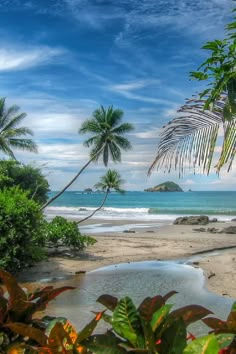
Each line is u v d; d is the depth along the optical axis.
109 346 1.72
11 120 36.56
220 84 3.37
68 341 1.79
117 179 33.28
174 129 4.50
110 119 33.12
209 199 124.06
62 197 146.38
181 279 14.59
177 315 1.92
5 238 13.67
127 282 14.28
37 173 29.22
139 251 21.28
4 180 23.81
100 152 32.72
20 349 1.87
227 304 10.98
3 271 2.03
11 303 2.05
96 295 12.16
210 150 4.31
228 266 16.66
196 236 29.11
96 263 17.86
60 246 20.41
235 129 3.90
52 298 2.18
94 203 110.38
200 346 1.58
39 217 15.01
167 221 47.78
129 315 1.80
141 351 1.66
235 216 59.28
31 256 14.80
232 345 1.72
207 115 4.30
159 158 4.58
